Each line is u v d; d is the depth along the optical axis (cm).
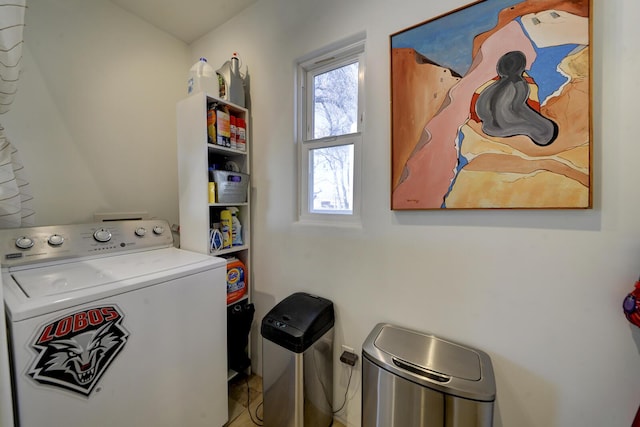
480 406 80
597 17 78
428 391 86
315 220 149
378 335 110
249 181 166
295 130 151
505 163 91
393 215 118
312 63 146
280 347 120
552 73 83
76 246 124
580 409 86
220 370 130
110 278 99
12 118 131
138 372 98
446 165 102
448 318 107
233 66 157
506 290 96
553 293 88
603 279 81
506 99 90
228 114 151
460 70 98
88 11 155
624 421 80
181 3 164
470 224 101
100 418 88
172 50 196
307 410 120
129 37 173
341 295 135
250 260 171
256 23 162
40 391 76
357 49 131
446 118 101
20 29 85
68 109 149
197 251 146
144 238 149
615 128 78
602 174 80
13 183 106
